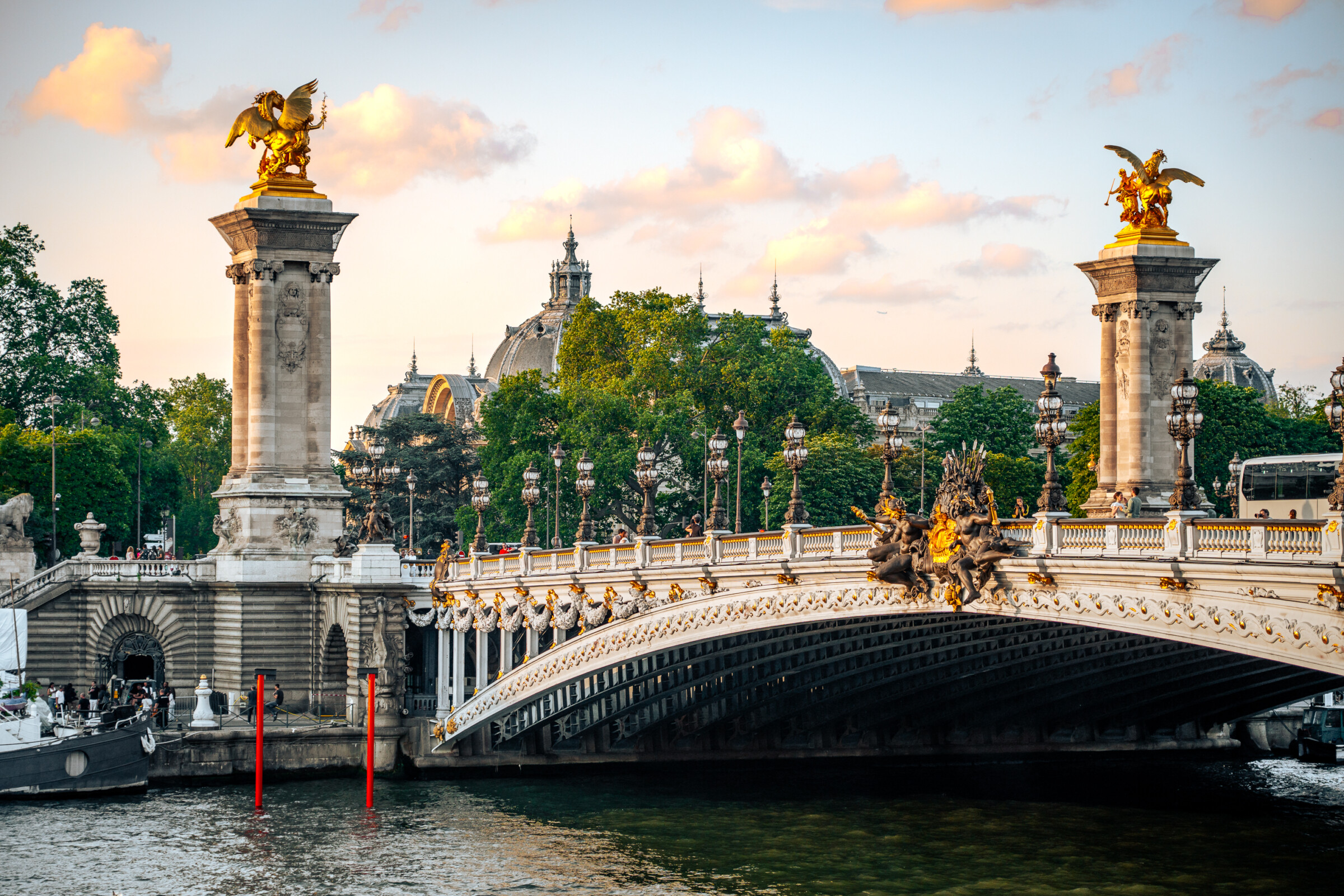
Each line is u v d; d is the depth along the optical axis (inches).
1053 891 2620.6
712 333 6565.0
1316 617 1854.1
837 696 3513.8
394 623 4008.4
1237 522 1973.4
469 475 7121.1
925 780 3673.7
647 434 5890.8
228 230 4539.9
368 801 3469.5
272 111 4522.6
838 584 2645.2
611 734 3897.6
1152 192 4384.8
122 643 4357.8
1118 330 4404.5
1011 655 3112.7
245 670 4298.7
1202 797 3422.7
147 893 2741.1
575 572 3348.9
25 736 3513.8
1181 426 2239.2
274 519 4384.8
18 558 4795.8
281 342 4475.9
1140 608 2110.0
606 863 2883.9
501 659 3828.7
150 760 3715.6
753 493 5890.8
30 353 6102.4
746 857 2901.1
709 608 2938.0
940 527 2411.4
